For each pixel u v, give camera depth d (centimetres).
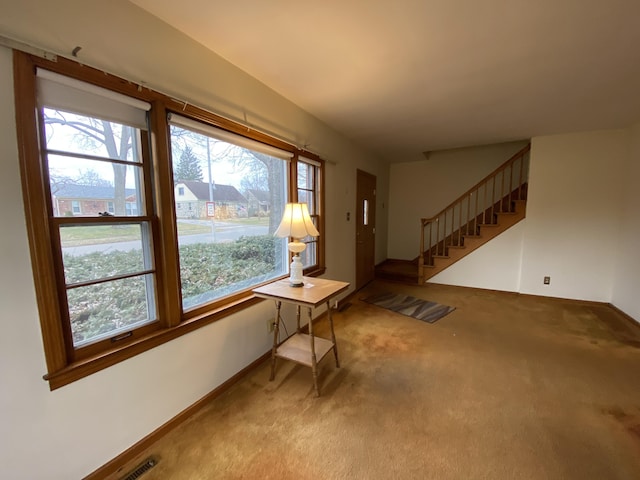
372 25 157
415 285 484
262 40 171
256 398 194
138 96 144
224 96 191
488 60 194
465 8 143
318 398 194
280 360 246
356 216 434
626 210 341
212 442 157
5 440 109
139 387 150
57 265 121
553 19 152
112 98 134
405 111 290
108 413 138
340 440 158
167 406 164
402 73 212
